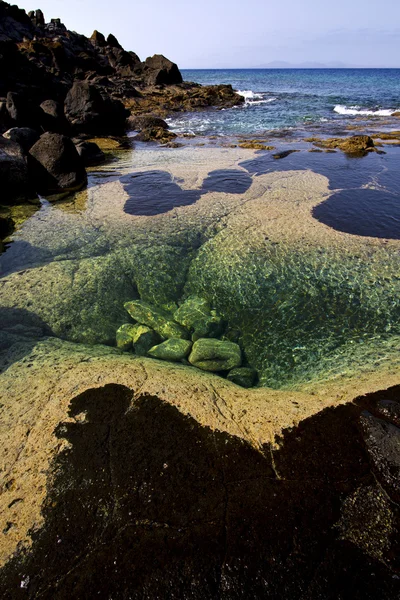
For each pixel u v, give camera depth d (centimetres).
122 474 392
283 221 1054
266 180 1419
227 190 1322
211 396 505
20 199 1338
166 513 355
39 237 1018
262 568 312
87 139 2325
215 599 296
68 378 533
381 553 317
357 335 651
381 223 1029
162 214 1130
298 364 611
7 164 1323
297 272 819
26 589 307
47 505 366
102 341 697
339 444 418
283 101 4181
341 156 1753
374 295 739
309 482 380
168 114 3469
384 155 1744
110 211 1180
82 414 467
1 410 480
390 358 571
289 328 691
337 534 333
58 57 3928
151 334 686
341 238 949
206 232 1014
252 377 602
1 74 2567
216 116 3353
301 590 298
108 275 835
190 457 409
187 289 835
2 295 764
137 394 497
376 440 414
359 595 293
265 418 462
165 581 307
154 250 926
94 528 346
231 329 719
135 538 336
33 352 609
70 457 412
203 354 626
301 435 433
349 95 4584
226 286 805
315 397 498
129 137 2559
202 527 343
